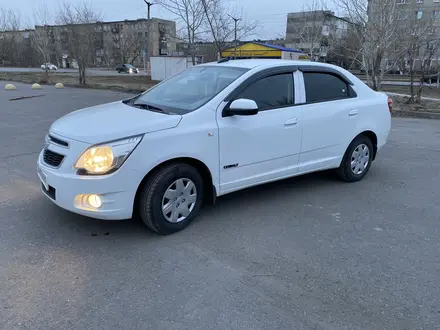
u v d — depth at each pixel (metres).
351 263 3.18
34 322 2.42
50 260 3.13
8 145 7.04
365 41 14.15
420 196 4.77
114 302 2.63
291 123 4.27
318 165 4.73
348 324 2.45
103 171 3.15
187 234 3.63
